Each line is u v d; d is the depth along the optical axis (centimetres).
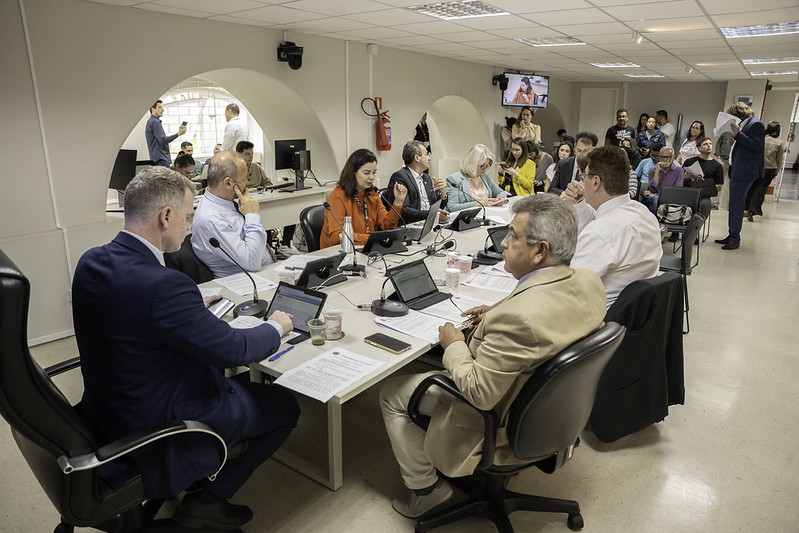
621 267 238
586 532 195
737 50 610
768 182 772
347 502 209
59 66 350
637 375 236
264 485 218
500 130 883
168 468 150
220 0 367
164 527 175
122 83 388
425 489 195
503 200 486
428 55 693
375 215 364
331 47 557
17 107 334
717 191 657
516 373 147
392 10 409
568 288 155
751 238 675
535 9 402
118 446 134
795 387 302
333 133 582
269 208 541
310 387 166
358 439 251
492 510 191
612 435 239
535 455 161
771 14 405
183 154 532
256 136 873
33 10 333
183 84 788
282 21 454
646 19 434
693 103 1141
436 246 334
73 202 370
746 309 425
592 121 1242
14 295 115
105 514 143
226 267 279
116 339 145
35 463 145
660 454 242
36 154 346
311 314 204
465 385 153
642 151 921
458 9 421
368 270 286
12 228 342
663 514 204
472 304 234
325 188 586
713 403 285
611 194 242
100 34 370
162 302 144
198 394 160
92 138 375
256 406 176
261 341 172
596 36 527
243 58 474
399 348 190
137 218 151
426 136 913
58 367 176
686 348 352
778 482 223
